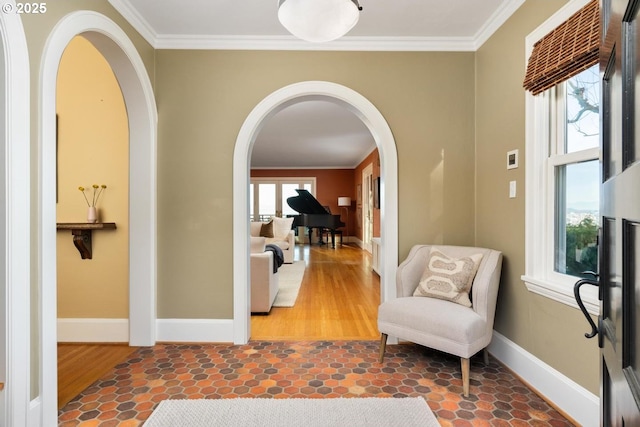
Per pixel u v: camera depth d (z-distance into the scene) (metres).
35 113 1.63
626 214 0.70
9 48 1.47
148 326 2.77
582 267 1.85
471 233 2.87
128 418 1.80
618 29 0.75
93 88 2.89
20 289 1.53
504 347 2.41
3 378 1.48
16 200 1.51
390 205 2.85
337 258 7.54
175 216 2.85
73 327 2.85
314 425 1.74
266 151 8.34
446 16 2.53
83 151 2.89
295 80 2.87
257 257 3.53
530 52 2.15
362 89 2.88
